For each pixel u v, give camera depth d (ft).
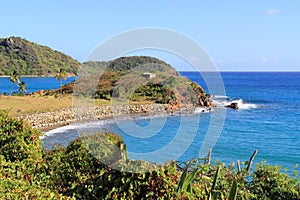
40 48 640.17
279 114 174.91
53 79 599.57
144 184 16.58
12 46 619.26
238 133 121.29
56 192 18.60
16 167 21.01
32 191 17.15
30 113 141.69
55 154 22.41
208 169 19.35
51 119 141.38
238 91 324.80
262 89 354.33
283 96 277.85
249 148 99.81
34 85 481.05
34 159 21.86
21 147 22.06
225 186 19.01
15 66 595.06
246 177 21.26
